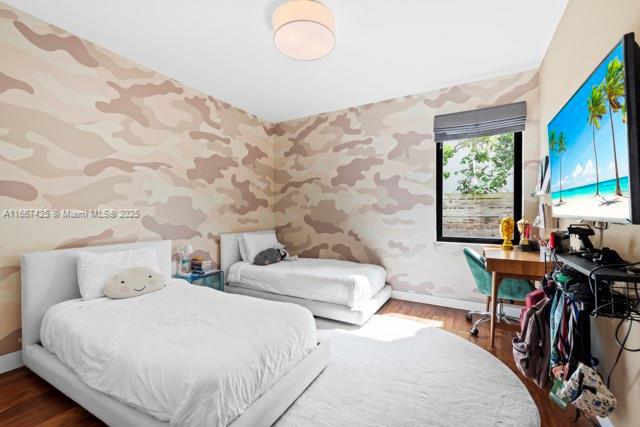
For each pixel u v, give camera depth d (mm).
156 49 2689
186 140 3430
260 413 1408
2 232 2088
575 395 1333
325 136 4367
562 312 1513
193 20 2277
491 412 1672
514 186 3266
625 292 1354
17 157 2158
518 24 2340
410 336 2686
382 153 3910
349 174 4168
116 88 2752
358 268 3502
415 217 3697
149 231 3033
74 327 1792
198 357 1371
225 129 3963
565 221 2127
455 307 3451
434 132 3529
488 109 3219
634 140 1021
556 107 2416
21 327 2158
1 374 2059
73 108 2461
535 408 1708
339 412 1664
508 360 2260
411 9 2150
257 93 3684
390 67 3021
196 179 3557
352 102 3980
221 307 2070
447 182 3633
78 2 2076
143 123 2979
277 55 2795
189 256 3379
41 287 2146
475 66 3006
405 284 3766
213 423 1191
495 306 2480
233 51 2725
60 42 2379
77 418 1637
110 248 2600
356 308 2857
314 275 3127
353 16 2217
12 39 2137
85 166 2535
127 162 2844
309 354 1949
